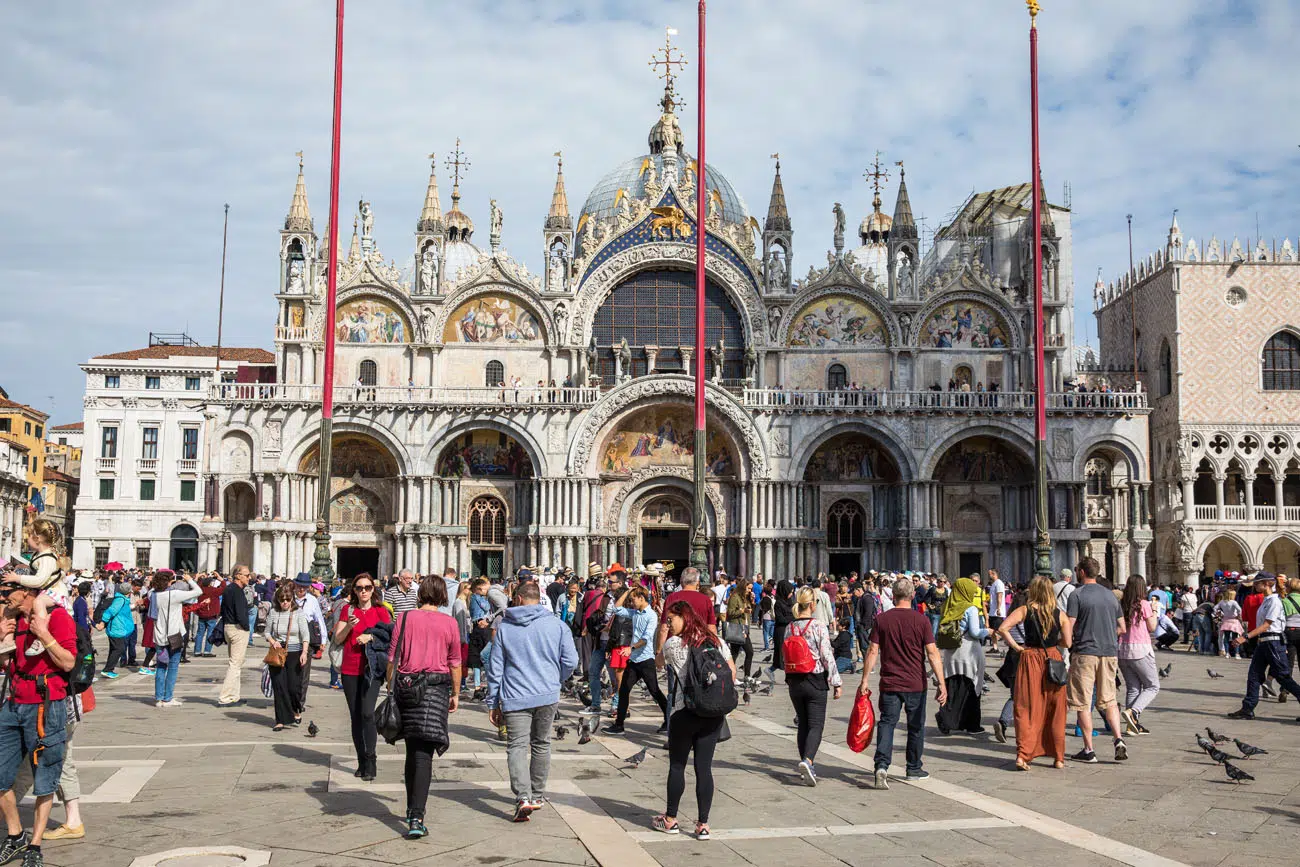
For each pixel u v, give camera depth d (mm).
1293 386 82688
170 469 105625
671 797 15844
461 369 79500
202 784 18578
